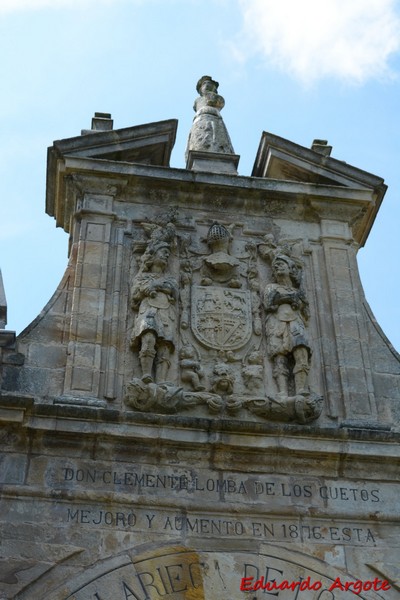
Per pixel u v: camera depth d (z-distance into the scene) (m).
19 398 13.97
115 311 15.85
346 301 16.75
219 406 14.78
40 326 15.57
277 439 14.39
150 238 16.84
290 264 16.78
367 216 18.56
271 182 17.94
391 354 16.34
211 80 21.53
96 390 14.81
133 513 13.57
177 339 15.68
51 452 13.95
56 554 12.97
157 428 14.21
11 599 12.47
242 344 15.80
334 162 18.48
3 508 13.29
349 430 14.57
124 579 12.88
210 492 13.94
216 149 19.66
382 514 14.05
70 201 17.83
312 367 15.84
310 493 14.16
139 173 17.58
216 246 17.02
